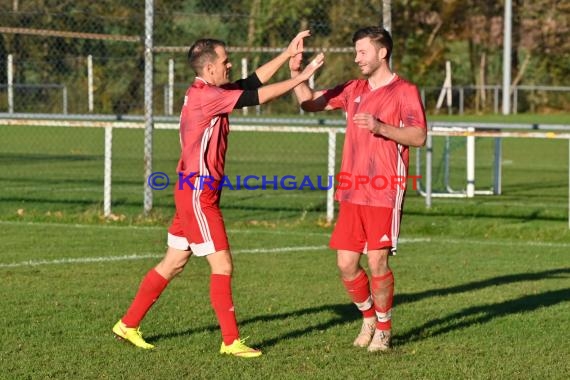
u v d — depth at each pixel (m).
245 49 37.16
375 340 18.12
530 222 38.31
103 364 16.89
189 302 22.33
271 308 21.91
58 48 75.75
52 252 29.34
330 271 26.73
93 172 56.59
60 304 21.84
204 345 18.36
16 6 60.44
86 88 77.12
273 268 27.12
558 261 29.27
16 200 43.00
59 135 83.75
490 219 39.12
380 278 17.78
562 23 124.56
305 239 33.00
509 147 83.62
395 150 17.55
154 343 18.53
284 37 57.94
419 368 16.75
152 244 31.28
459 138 52.47
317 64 17.16
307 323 20.42
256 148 76.19
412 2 113.44
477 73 124.62
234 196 46.03
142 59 75.56
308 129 36.66
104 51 75.44
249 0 62.41
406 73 115.19
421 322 20.67
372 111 17.61
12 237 32.47
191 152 17.45
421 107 17.42
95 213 37.69
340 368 16.77
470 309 22.09
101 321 20.19
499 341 18.92
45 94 77.62
